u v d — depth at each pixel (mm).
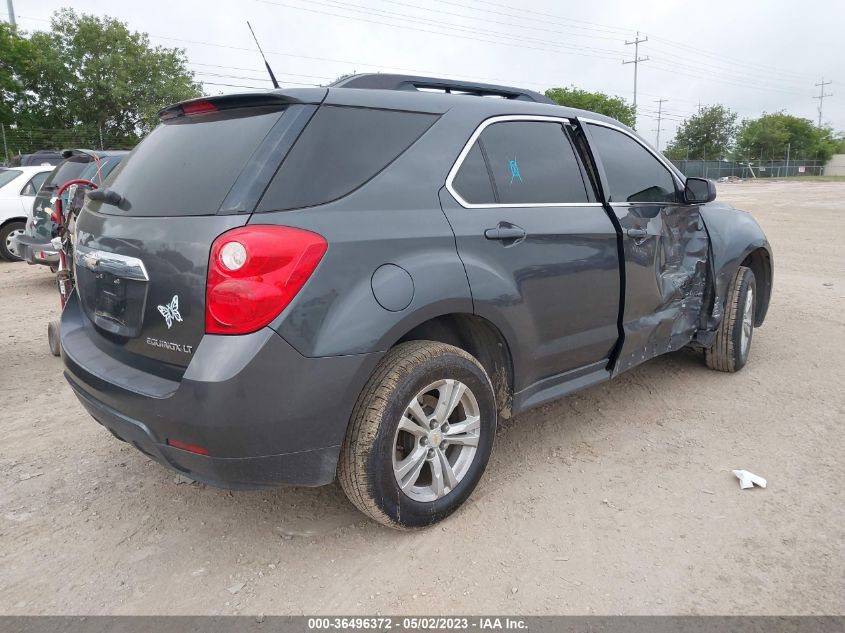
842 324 6145
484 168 2979
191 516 3002
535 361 3143
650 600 2385
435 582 2502
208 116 2740
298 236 2279
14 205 10953
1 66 39781
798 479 3225
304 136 2457
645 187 3918
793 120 89312
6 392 4617
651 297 3814
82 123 43906
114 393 2500
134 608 2395
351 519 2945
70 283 5051
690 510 2963
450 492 2830
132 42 44219
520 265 2959
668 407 4164
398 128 2742
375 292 2424
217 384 2188
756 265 5113
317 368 2307
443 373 2658
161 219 2479
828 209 21125
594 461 3449
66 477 3369
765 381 4609
